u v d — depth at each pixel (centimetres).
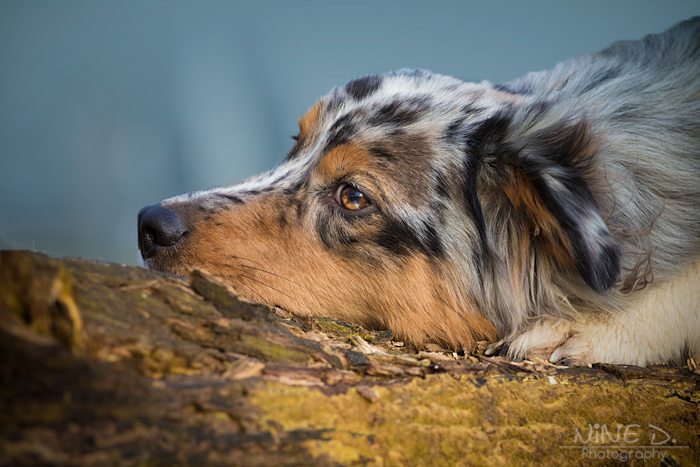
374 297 280
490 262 279
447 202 279
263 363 150
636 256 261
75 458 98
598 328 254
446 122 290
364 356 177
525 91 362
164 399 121
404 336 285
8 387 101
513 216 273
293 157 322
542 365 213
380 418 148
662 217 268
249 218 280
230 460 114
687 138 287
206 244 271
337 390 151
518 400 178
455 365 189
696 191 273
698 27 350
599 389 192
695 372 228
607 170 267
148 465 104
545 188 246
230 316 166
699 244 264
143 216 275
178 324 150
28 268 113
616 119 294
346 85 345
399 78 343
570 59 411
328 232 279
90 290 142
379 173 274
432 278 279
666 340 246
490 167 275
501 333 282
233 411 127
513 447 162
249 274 272
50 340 110
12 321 107
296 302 276
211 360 144
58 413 103
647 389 198
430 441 150
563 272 267
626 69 342
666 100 304
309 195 285
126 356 131
